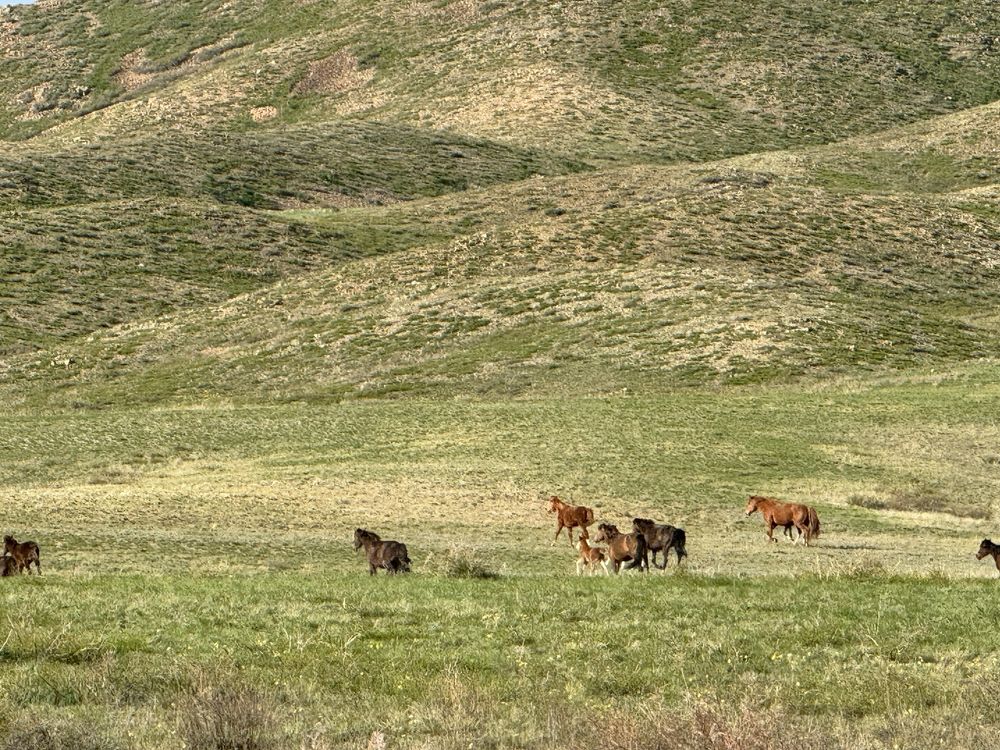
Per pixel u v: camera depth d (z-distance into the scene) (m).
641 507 35.34
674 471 39.53
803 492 37.72
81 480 41.09
